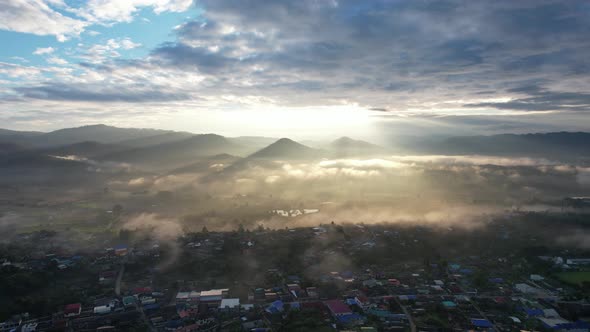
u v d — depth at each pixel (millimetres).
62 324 123312
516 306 138500
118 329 121438
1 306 131750
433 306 137625
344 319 125750
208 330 121000
